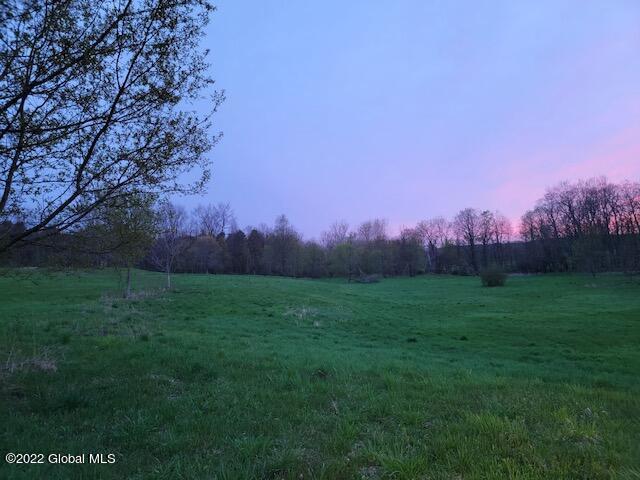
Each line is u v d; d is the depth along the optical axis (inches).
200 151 346.3
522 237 4539.9
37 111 292.0
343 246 4001.0
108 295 1254.3
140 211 394.0
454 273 4505.4
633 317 1152.8
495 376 449.4
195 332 707.4
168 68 312.3
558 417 247.3
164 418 250.2
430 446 202.5
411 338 844.0
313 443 210.7
